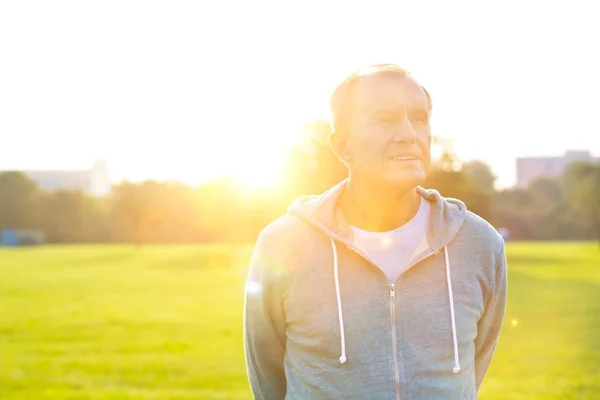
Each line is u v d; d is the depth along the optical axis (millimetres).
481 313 2521
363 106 2352
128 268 45875
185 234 90938
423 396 2332
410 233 2463
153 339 17344
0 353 15305
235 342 16812
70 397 11062
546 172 136500
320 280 2422
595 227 81125
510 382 11969
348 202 2520
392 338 2355
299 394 2441
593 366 13211
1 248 81125
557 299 24891
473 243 2479
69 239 95062
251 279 2582
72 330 18969
